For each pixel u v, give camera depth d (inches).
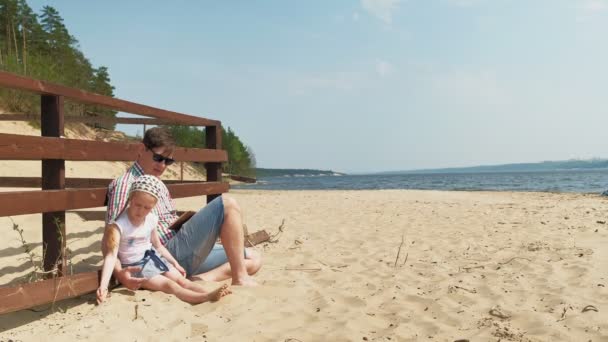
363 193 828.0
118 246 134.3
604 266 186.5
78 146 133.4
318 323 120.0
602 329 116.1
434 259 208.4
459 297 146.3
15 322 114.3
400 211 428.8
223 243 151.2
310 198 633.6
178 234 151.3
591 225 313.6
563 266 188.9
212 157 210.5
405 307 135.4
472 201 599.5
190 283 139.0
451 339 110.0
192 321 117.3
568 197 722.8
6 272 159.9
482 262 201.2
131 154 159.5
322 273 179.5
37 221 244.1
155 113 173.5
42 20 1640.0
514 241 253.0
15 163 485.4
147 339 105.1
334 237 270.2
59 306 125.3
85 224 252.4
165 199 155.4
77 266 174.2
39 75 828.0
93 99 139.8
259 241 242.8
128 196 135.3
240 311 127.3
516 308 134.1
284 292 147.6
